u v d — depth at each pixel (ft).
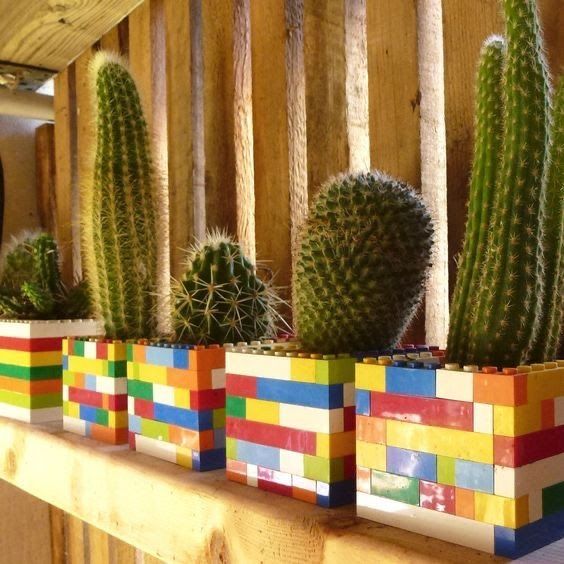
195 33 3.73
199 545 2.00
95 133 2.94
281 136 3.20
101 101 2.83
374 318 1.93
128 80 2.86
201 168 3.73
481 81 1.70
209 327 2.39
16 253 4.07
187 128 3.73
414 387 1.58
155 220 2.90
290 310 3.14
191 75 3.71
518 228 1.55
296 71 3.22
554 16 2.26
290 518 1.73
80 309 3.51
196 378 2.20
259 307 2.51
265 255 3.28
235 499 1.89
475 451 1.47
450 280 2.53
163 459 2.35
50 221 5.49
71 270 4.87
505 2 1.59
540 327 1.67
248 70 3.56
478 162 1.69
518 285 1.56
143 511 2.22
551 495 1.49
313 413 1.82
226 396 2.10
